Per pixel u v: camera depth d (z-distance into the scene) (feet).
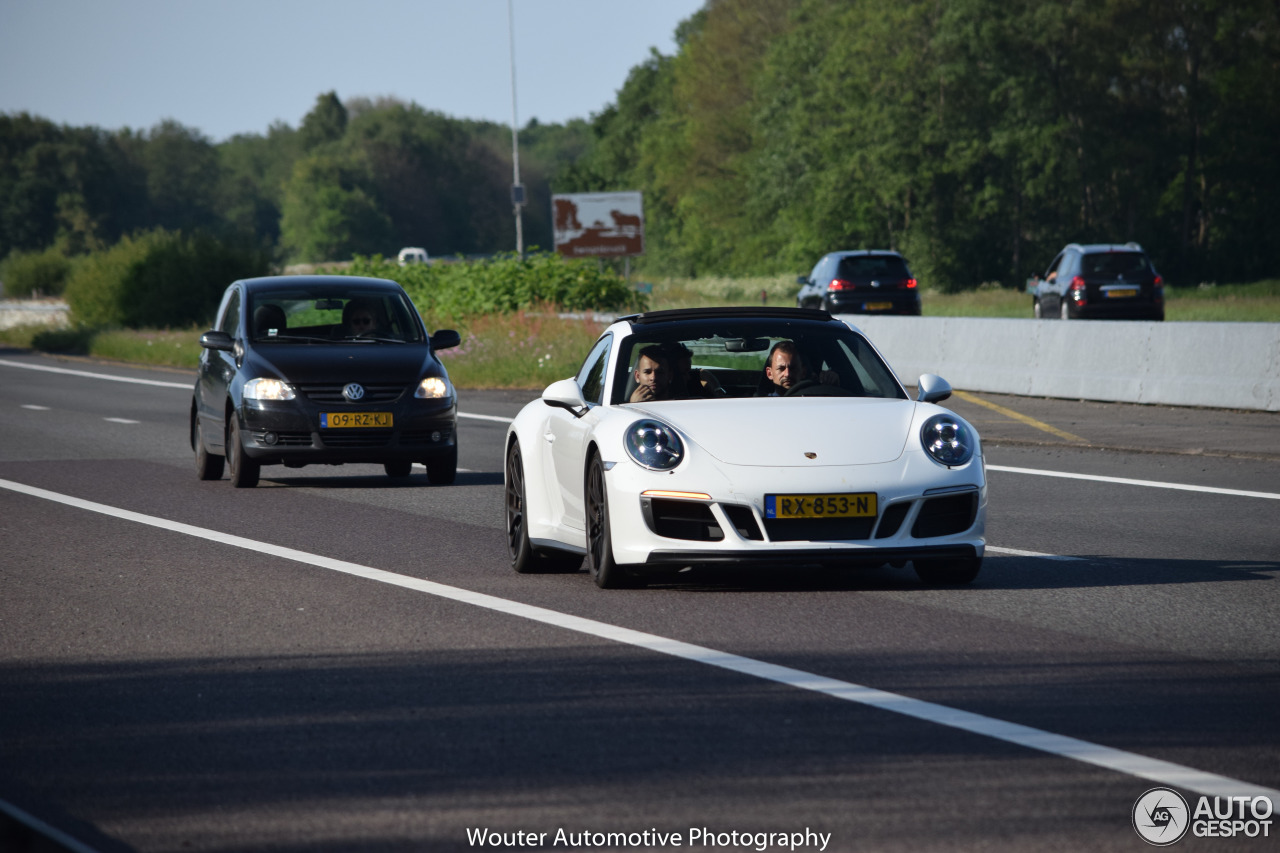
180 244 479.41
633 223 573.33
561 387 83.97
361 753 48.85
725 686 57.26
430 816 41.96
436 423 134.41
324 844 39.75
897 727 50.62
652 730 50.80
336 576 86.79
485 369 272.31
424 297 351.46
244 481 134.21
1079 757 46.65
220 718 54.13
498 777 45.60
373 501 125.08
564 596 78.59
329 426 131.75
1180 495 122.21
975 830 39.75
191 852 39.40
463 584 83.51
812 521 74.69
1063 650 63.52
